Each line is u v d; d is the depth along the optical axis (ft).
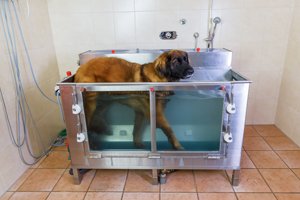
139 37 7.56
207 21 7.26
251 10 7.10
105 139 5.08
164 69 5.08
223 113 4.56
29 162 6.20
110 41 7.66
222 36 7.42
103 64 5.26
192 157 4.97
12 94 5.58
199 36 7.44
